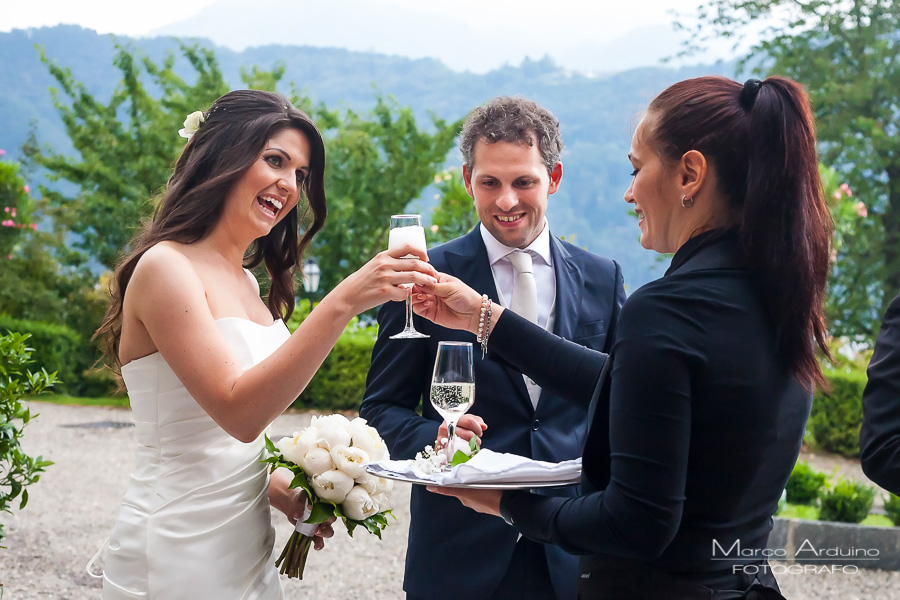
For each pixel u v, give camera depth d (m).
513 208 2.47
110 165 19.28
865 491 6.11
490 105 2.51
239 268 2.18
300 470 2.00
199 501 1.93
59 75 19.78
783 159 1.48
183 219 2.03
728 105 1.53
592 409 1.62
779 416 1.49
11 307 16.77
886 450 1.56
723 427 1.45
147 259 1.91
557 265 2.61
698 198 1.57
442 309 2.19
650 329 1.45
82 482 8.05
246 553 1.99
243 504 2.00
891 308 1.64
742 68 18.52
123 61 19.69
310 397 12.86
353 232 19.94
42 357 14.84
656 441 1.41
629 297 1.53
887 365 1.59
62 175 19.59
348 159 20.16
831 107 16.78
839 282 15.97
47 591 5.04
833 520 6.08
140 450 1.99
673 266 1.59
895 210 16.30
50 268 17.66
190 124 2.15
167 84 20.50
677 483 1.41
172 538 1.90
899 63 16.59
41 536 6.18
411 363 2.53
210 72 20.75
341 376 12.65
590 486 1.61
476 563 2.35
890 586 5.25
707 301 1.46
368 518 2.02
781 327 1.49
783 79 1.54
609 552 1.47
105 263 18.48
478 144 2.49
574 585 2.34
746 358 1.45
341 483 1.93
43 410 13.12
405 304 2.53
